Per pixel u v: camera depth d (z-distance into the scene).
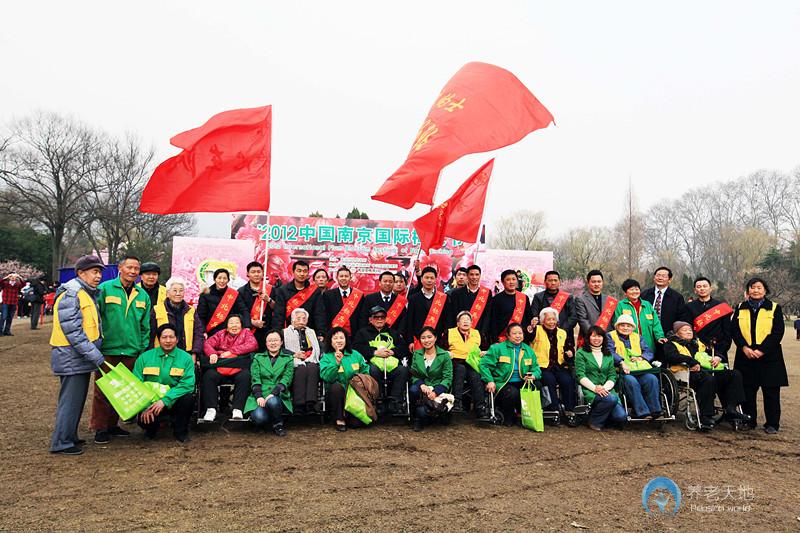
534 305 8.69
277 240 12.59
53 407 8.13
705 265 61.41
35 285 20.08
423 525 4.18
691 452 6.49
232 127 7.96
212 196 7.88
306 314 7.59
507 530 4.13
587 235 47.06
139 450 6.14
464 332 7.82
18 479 5.11
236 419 6.92
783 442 7.04
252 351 7.29
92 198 38.44
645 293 8.77
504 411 7.66
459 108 8.13
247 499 4.66
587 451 6.42
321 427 7.30
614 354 7.70
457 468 5.64
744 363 7.68
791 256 42.38
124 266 6.42
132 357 6.59
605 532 4.16
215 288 8.04
